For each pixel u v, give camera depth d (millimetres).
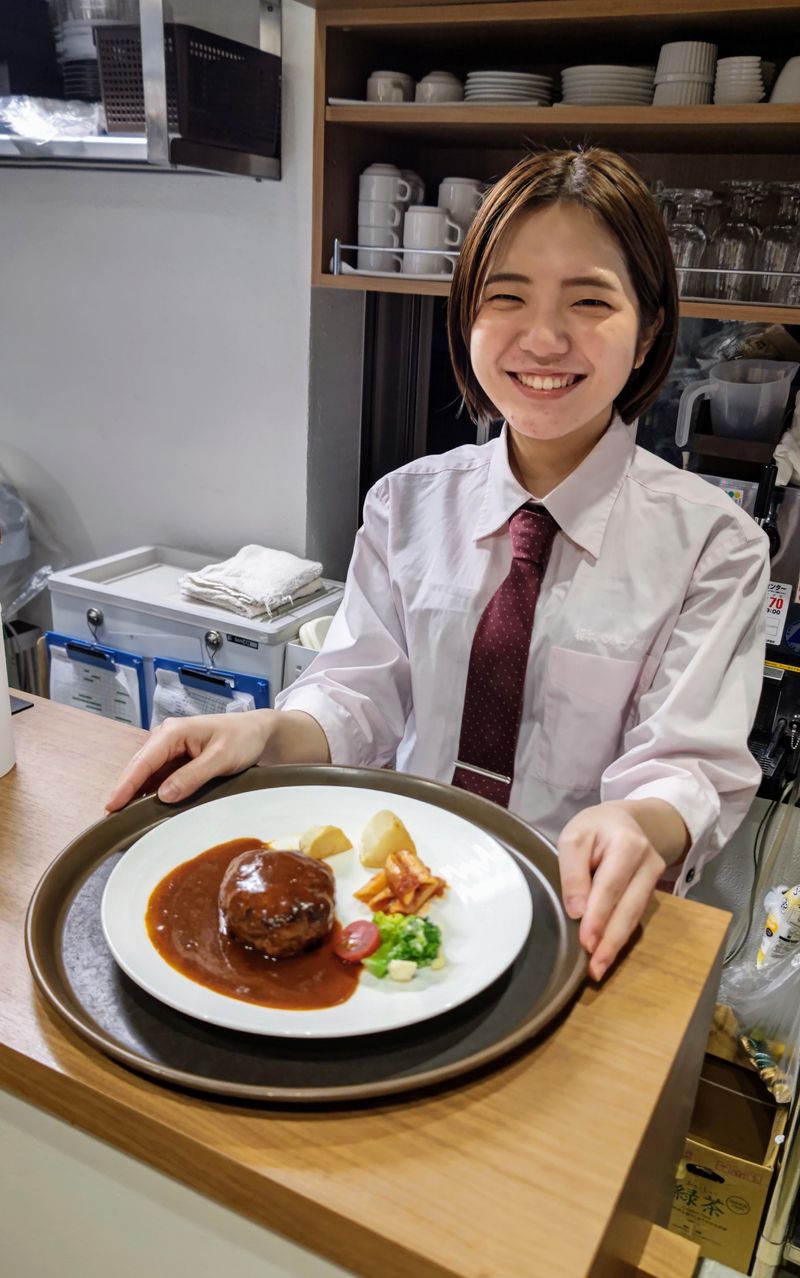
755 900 1796
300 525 2461
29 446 2830
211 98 1960
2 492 2752
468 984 710
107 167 2246
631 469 1304
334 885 786
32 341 2721
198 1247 626
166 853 849
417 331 2395
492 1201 559
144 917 771
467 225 1966
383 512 1455
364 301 2443
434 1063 655
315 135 1944
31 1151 686
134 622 2268
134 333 2551
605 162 1114
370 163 2121
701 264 1807
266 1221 580
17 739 1108
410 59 2145
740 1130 1727
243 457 2486
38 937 739
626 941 789
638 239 1108
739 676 1203
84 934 768
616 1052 679
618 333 1120
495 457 1351
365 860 860
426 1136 602
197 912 784
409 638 1396
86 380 2670
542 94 1845
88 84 1949
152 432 2609
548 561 1303
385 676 1388
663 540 1271
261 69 2076
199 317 2438
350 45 1949
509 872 837
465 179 1951
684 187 2029
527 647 1283
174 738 997
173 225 2400
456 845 885
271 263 2293
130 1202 647
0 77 2039
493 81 1817
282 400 2379
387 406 2520
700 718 1152
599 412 1181
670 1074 672
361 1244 545
